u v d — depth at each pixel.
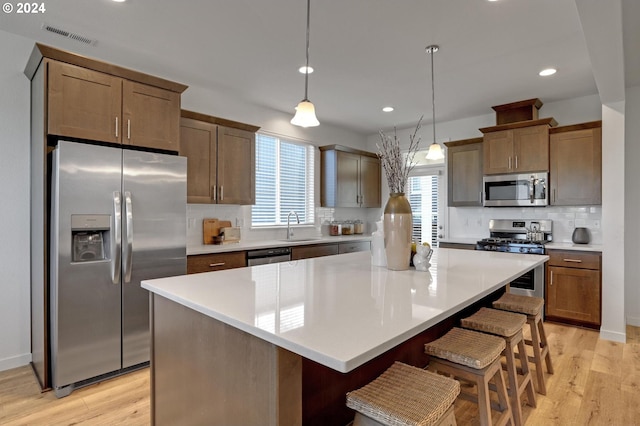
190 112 3.54
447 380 1.33
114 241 2.59
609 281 3.40
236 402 1.25
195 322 1.46
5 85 2.74
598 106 4.09
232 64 3.29
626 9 2.46
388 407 1.17
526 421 2.09
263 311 1.27
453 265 2.29
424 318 1.19
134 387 2.50
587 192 3.87
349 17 2.50
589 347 3.19
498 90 3.95
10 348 2.76
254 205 4.56
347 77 3.58
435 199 5.41
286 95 4.14
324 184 5.38
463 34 2.73
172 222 2.91
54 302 2.40
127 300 2.68
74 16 2.49
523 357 2.16
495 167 4.43
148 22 2.57
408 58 3.15
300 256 4.27
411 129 5.67
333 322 1.15
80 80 2.58
